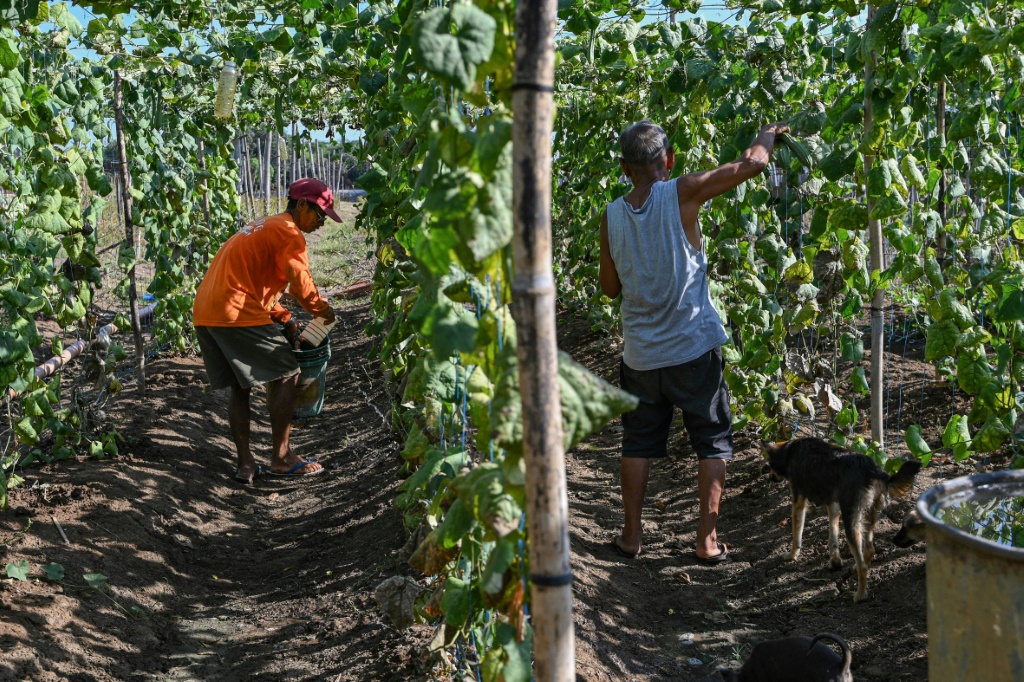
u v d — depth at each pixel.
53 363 6.16
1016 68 3.62
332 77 6.46
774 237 4.71
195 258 9.46
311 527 5.32
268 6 5.39
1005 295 3.35
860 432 5.47
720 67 4.64
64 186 4.61
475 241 1.68
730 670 3.32
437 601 2.56
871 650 3.44
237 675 3.61
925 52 3.71
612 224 4.11
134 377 8.16
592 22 4.46
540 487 1.58
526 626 2.12
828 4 4.11
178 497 5.44
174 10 5.42
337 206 24.39
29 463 5.54
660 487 5.46
